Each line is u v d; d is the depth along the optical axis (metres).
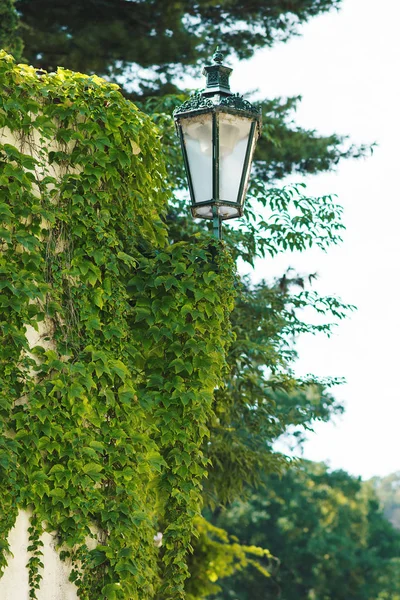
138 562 7.00
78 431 6.65
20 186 6.66
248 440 13.30
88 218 7.04
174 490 7.32
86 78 7.38
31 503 6.44
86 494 6.59
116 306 7.06
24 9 15.55
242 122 7.32
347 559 40.66
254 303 12.84
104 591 6.68
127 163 7.32
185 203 12.98
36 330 6.53
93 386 6.73
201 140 7.30
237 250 12.42
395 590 41.69
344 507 44.03
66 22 15.77
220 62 7.54
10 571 6.24
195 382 7.35
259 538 39.81
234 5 16.28
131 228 7.50
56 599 6.48
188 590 15.96
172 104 13.45
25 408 6.43
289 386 12.88
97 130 7.20
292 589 39.88
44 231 6.82
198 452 7.41
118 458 6.88
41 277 6.65
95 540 6.84
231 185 7.29
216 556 16.41
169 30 15.68
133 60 15.48
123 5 15.67
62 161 7.13
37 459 6.43
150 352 7.43
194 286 7.34
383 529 45.06
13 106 6.73
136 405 7.14
